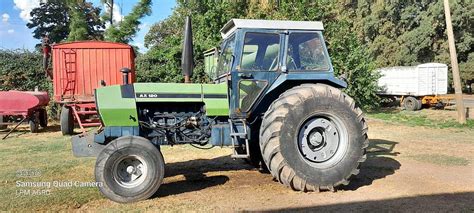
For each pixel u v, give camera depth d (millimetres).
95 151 5258
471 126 12250
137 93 5176
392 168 6496
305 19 15727
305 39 5562
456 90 13062
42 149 8719
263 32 5402
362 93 16453
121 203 4758
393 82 21391
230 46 5684
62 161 7293
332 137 5227
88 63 12336
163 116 5355
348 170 5164
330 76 5570
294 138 4973
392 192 5145
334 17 16641
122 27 18891
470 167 6555
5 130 12711
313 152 5152
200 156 7707
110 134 5094
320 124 5180
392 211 4402
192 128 5438
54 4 30281
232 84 5332
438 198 4879
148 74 16375
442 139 9703
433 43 35906
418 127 12273
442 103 20453
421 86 20203
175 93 5250
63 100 11883
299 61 5523
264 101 5551
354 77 15977
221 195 5066
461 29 35031
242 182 5719
